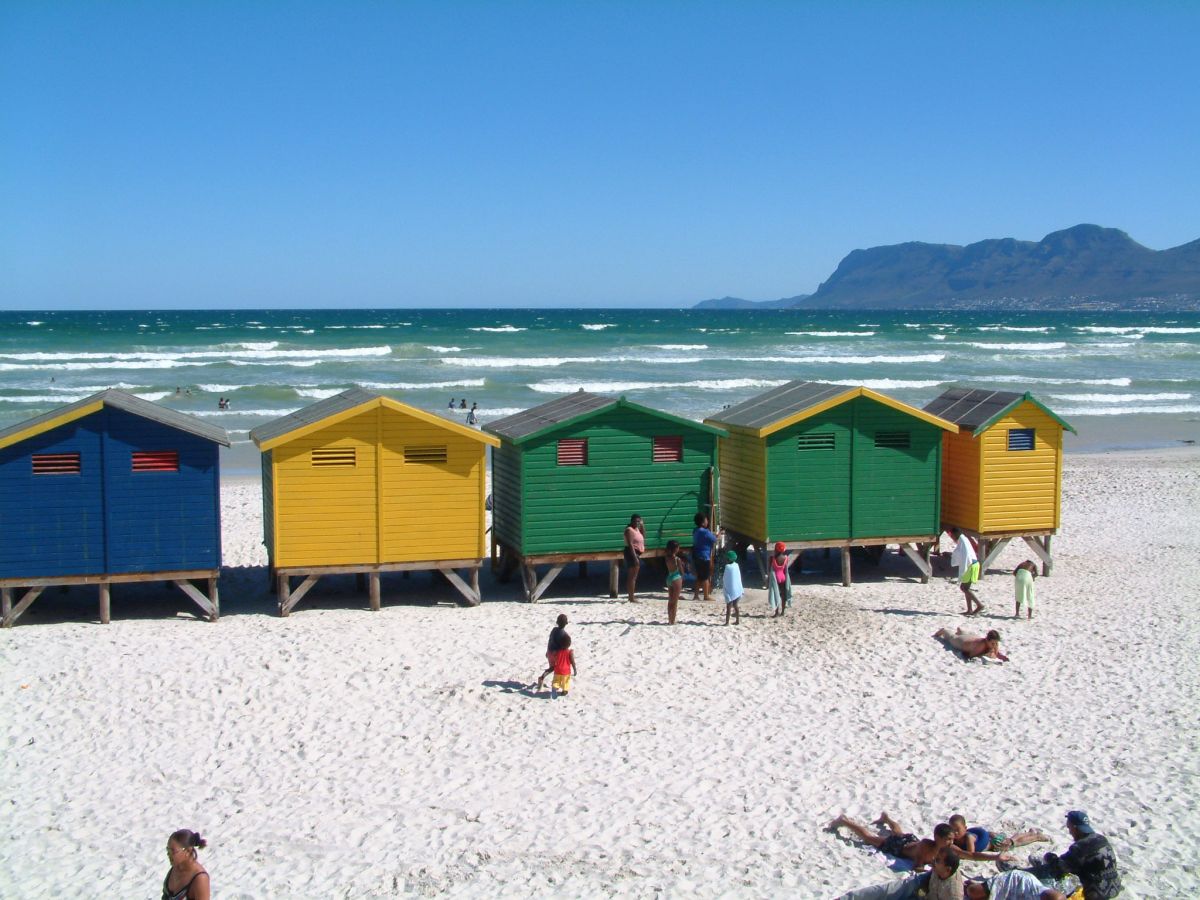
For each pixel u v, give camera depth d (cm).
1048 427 2339
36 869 1145
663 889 1115
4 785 1323
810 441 2200
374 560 2002
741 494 2292
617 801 1299
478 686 1639
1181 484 3522
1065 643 1875
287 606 1977
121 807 1277
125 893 1101
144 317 19238
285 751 1423
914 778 1363
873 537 2242
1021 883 1043
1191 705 1599
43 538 1848
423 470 2012
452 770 1374
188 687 1614
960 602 2131
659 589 2208
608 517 2123
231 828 1233
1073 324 19025
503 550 2259
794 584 2264
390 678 1662
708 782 1348
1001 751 1443
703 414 5097
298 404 5347
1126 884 1115
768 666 1745
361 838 1214
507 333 11644
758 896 1102
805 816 1268
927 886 1066
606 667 1727
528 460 2075
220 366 7044
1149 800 1304
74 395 5400
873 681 1689
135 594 2116
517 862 1165
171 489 1894
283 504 1956
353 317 19900
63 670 1667
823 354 8762
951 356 8688
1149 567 2441
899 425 2238
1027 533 2339
